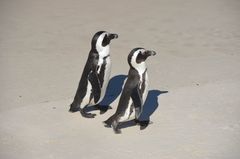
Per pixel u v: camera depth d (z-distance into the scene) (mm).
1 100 12961
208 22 20953
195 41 18484
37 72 15289
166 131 10547
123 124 10930
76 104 11281
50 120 11320
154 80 14031
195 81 13836
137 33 19688
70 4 24781
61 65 15961
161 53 16984
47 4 24859
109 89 13172
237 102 11867
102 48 10789
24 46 18328
